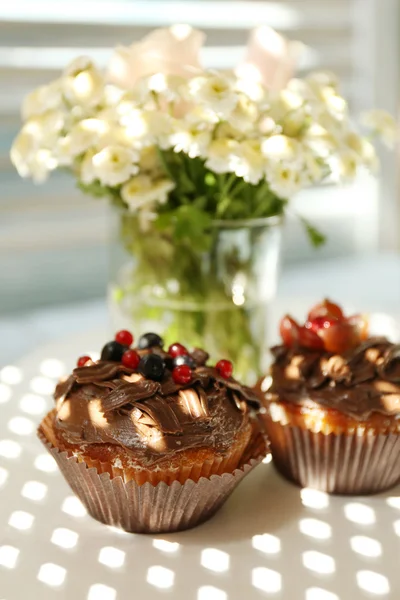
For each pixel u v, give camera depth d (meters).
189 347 0.70
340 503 0.63
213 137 0.64
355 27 1.01
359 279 0.99
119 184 0.68
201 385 0.61
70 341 0.79
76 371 0.61
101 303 0.95
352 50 1.02
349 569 0.58
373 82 1.03
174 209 0.68
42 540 0.60
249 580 0.57
